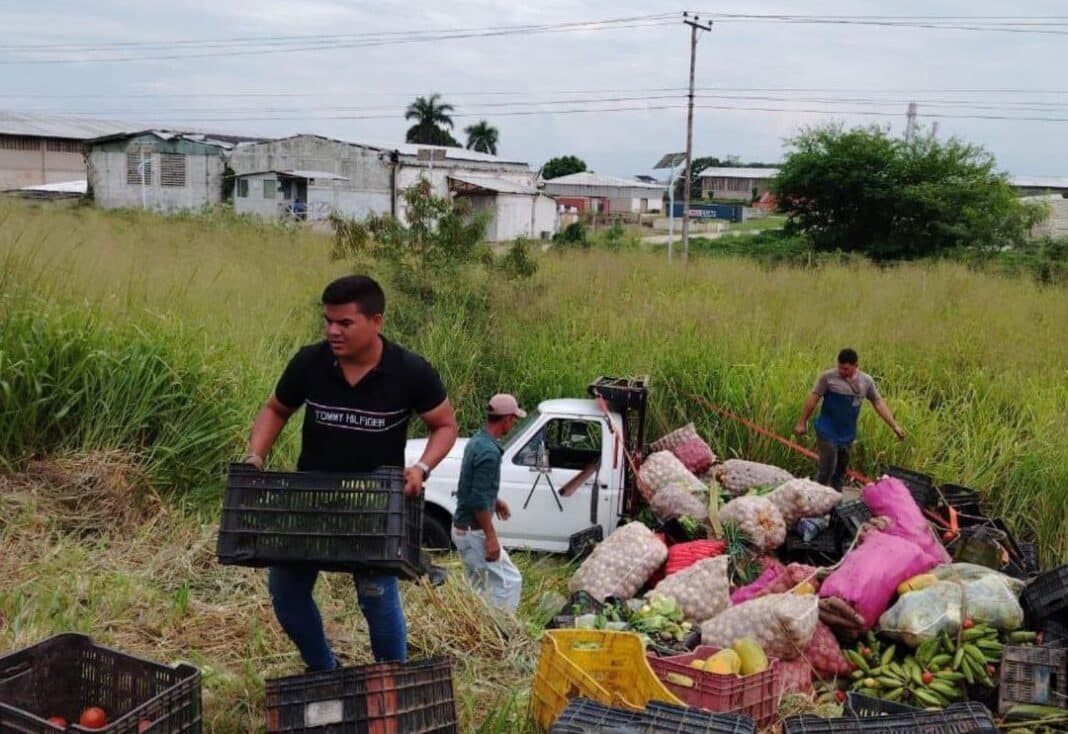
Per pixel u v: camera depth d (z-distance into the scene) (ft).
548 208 177.68
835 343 46.50
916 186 118.52
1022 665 19.19
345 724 13.71
